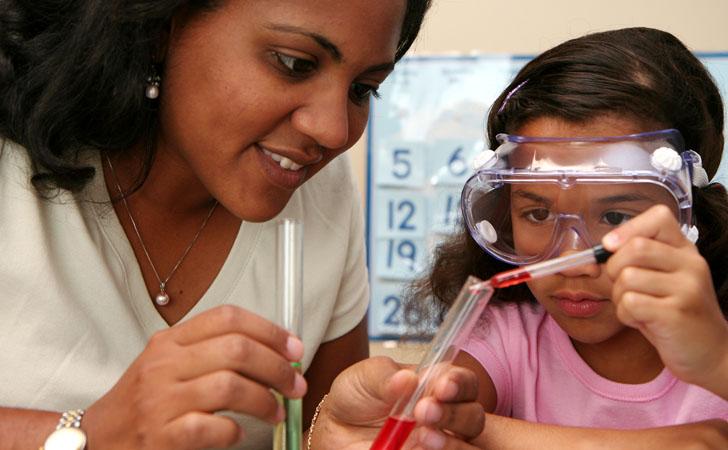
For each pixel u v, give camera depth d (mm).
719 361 870
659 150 1032
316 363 1377
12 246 1102
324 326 1315
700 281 853
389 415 920
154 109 1107
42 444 944
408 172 2043
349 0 930
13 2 1122
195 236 1222
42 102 1080
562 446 1043
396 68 2043
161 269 1216
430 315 1479
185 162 1132
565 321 1162
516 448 1054
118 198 1173
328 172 1348
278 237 844
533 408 1280
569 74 1205
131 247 1193
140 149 1150
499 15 2035
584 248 1075
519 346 1310
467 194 1147
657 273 851
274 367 801
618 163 1045
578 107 1163
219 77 973
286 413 843
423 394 910
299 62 955
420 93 2043
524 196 1103
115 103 1078
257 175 1021
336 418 1077
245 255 1240
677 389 1209
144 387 821
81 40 1066
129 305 1189
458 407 975
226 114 982
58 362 1112
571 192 1062
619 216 1062
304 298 1283
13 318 1104
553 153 1075
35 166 1129
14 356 1100
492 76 2029
